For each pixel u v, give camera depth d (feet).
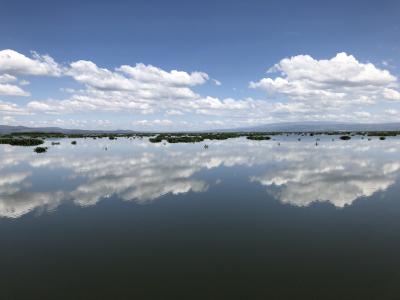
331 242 43.96
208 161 134.51
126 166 119.65
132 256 39.73
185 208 62.03
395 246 42.37
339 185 82.74
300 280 33.32
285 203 65.31
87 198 70.38
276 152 175.83
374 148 201.57
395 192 74.38
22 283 33.19
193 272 35.29
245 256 39.47
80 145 250.78
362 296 30.22
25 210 61.21
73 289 31.91
